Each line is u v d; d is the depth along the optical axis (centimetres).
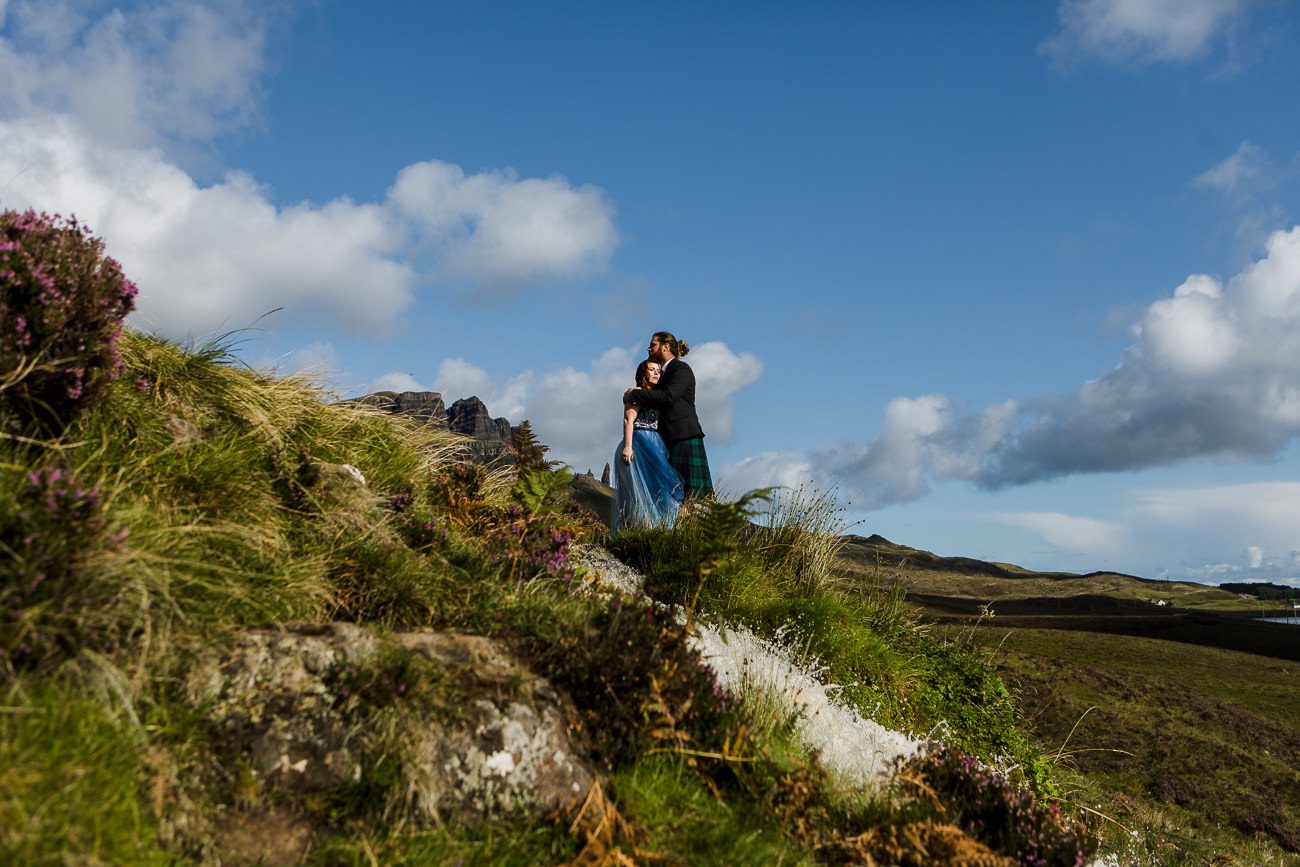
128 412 416
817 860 351
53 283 351
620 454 894
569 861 291
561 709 354
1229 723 1784
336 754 293
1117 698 1905
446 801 295
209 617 330
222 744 286
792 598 792
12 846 208
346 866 265
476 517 588
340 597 399
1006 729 784
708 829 335
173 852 245
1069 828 467
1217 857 936
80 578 284
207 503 398
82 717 255
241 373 554
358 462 570
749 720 424
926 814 409
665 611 489
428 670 332
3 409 348
